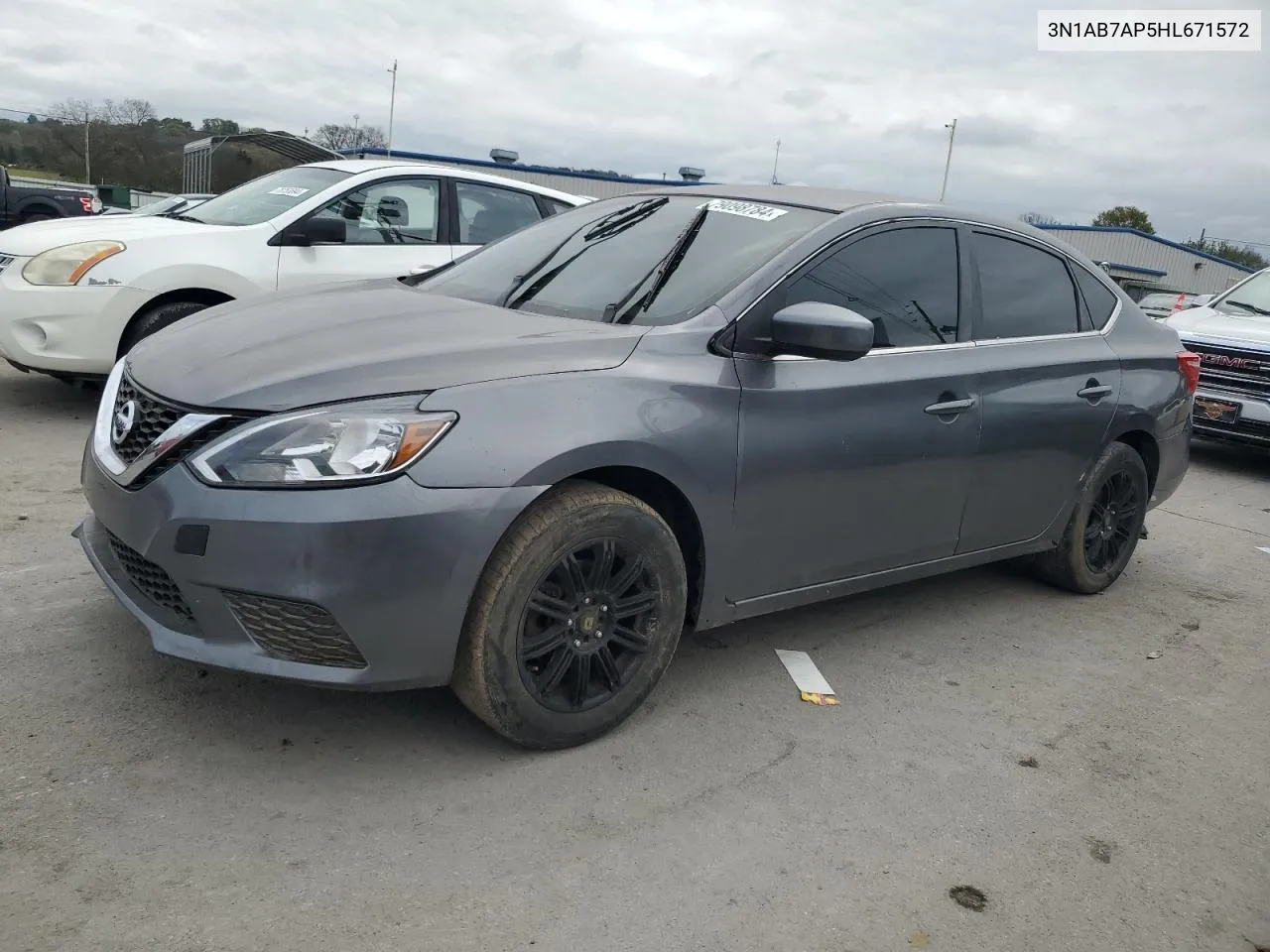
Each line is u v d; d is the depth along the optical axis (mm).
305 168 7367
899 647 4137
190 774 2730
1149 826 3000
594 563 2908
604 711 3047
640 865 2543
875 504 3631
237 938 2156
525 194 7738
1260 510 7453
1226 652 4484
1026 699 3779
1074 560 4750
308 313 3279
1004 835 2863
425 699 3258
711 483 3107
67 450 5621
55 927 2127
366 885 2367
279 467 2508
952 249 4016
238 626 2574
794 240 3477
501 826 2643
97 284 5922
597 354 2961
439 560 2578
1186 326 9031
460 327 3064
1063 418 4328
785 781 3008
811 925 2391
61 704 2992
